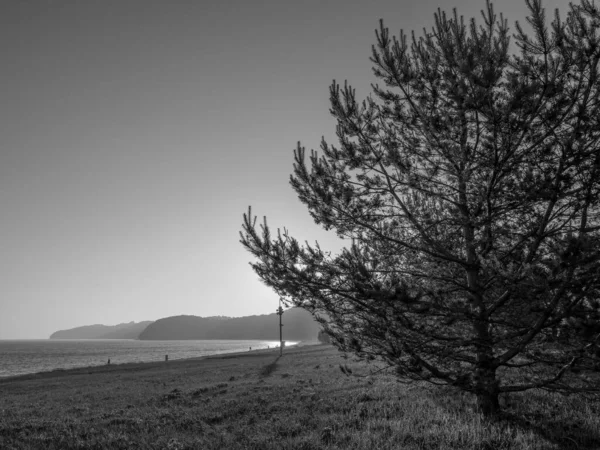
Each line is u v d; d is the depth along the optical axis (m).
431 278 9.41
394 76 8.74
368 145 9.27
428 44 8.67
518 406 9.70
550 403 9.96
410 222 9.77
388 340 8.20
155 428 11.02
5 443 10.30
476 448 7.07
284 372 27.33
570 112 7.74
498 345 8.57
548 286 6.54
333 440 8.27
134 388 24.83
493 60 7.37
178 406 15.00
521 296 7.60
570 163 7.55
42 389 30.61
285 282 9.04
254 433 9.60
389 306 7.89
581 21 7.52
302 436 8.89
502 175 8.18
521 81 7.43
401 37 8.80
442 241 9.62
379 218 9.73
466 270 9.09
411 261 9.97
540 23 7.36
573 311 6.81
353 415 10.34
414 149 9.35
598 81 7.56
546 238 8.00
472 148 8.55
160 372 40.41
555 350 7.98
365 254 9.01
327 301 8.97
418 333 8.26
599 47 7.23
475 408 9.30
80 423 12.53
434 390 12.14
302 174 9.57
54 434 11.05
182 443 9.04
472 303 8.78
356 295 8.50
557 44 7.45
